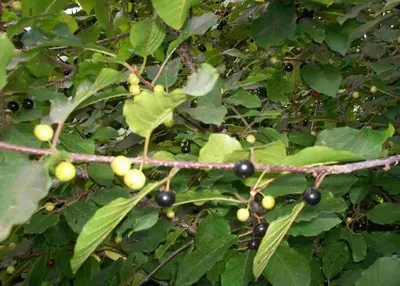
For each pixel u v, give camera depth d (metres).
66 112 1.67
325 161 1.77
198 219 3.39
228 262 2.75
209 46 5.77
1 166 1.53
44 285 3.94
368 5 3.40
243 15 4.76
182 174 2.90
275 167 1.66
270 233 1.82
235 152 1.86
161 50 4.07
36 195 1.43
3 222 1.37
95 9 3.37
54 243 3.73
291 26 3.81
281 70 4.30
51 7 2.82
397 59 3.99
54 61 2.89
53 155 1.52
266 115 3.14
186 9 2.13
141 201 2.99
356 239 3.40
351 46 4.63
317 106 5.32
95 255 4.25
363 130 2.08
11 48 1.34
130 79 2.48
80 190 3.47
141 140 3.52
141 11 5.12
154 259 3.81
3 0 2.90
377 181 3.58
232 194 2.85
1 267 4.41
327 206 2.48
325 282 4.02
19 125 2.49
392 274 2.85
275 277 2.61
